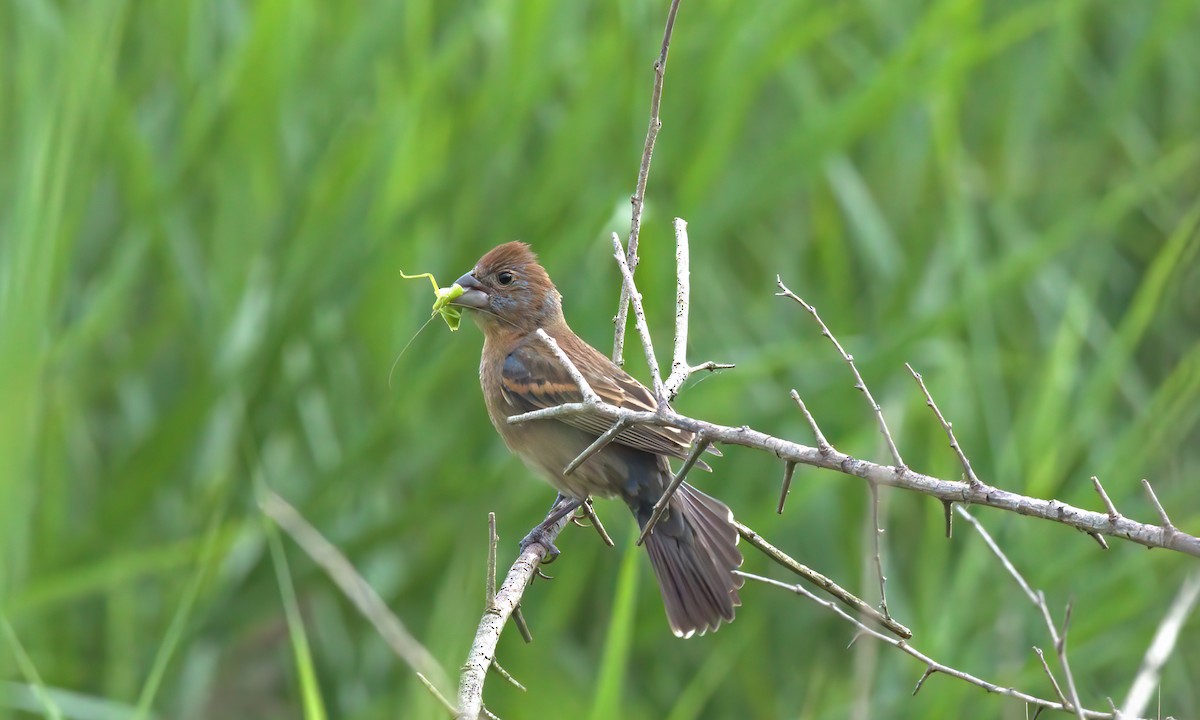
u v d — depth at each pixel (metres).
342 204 11.78
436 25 13.25
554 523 9.23
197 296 11.99
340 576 7.36
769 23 12.18
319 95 12.72
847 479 11.87
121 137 11.75
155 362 12.28
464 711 6.07
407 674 11.05
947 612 10.63
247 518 11.00
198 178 12.34
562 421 9.23
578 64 12.36
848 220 13.28
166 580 11.63
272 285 11.53
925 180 13.30
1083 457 12.42
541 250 11.65
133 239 11.84
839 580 11.98
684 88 11.92
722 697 11.86
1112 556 11.57
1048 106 14.02
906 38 13.20
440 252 11.95
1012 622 10.73
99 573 10.32
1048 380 11.48
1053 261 13.31
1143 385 13.19
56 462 11.19
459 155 11.62
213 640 11.22
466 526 11.08
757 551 11.94
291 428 11.81
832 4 13.59
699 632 8.64
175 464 11.27
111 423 12.54
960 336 12.60
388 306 11.77
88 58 10.89
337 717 11.18
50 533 11.18
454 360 11.59
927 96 12.58
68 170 10.86
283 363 11.41
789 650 12.00
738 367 11.54
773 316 12.84
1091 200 14.07
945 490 5.56
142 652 11.04
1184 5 13.45
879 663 11.19
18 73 11.87
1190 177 14.23
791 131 12.68
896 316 12.59
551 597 11.03
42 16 11.77
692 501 9.03
